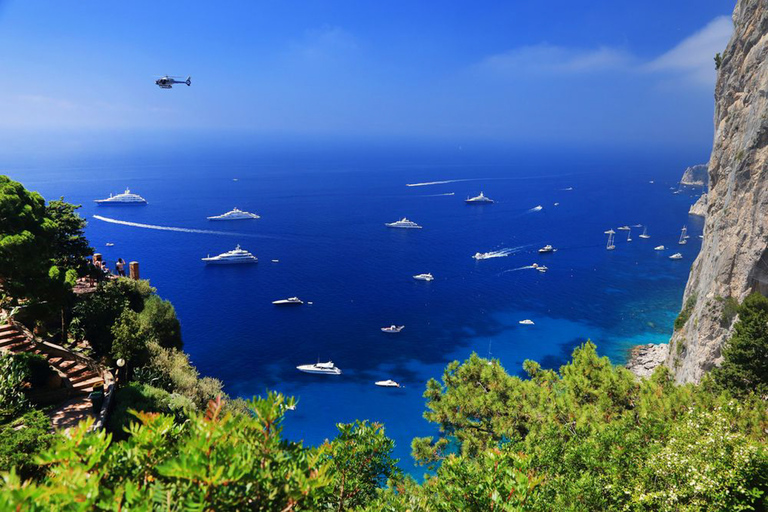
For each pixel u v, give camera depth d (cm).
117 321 4097
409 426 8650
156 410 2941
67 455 713
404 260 19650
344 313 13900
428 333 12725
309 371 10500
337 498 1330
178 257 19162
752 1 6800
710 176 7881
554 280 17200
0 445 1681
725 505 2064
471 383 3478
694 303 7856
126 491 621
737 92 7050
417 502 1385
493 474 1145
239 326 12744
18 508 574
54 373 2928
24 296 3075
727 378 4297
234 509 690
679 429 2461
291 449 878
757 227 5997
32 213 3269
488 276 17662
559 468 2470
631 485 2253
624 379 3347
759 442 2339
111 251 19600
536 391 3259
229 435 770
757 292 5947
